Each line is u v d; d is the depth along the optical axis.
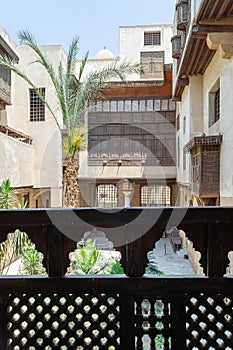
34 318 1.28
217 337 1.25
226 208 1.25
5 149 8.66
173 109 13.54
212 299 1.26
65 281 1.27
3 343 1.27
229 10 4.90
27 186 10.89
